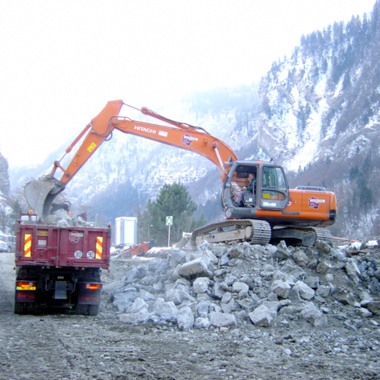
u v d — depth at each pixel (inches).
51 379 244.5
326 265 494.6
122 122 701.3
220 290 454.0
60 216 629.6
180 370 268.4
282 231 694.5
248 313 418.3
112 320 430.3
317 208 646.5
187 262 502.3
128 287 546.9
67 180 674.2
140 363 279.6
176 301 442.6
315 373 271.0
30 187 655.8
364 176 4911.4
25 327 381.1
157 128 708.0
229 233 655.8
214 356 301.9
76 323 409.7
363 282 500.4
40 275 462.6
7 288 656.4
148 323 406.3
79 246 459.2
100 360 283.3
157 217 1935.3
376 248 668.1
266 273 467.5
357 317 430.3
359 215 3951.8
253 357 303.6
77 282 465.4
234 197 642.2
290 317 408.8
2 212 2741.1
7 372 254.1
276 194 633.6
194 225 1950.1
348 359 306.7
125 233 2010.3
